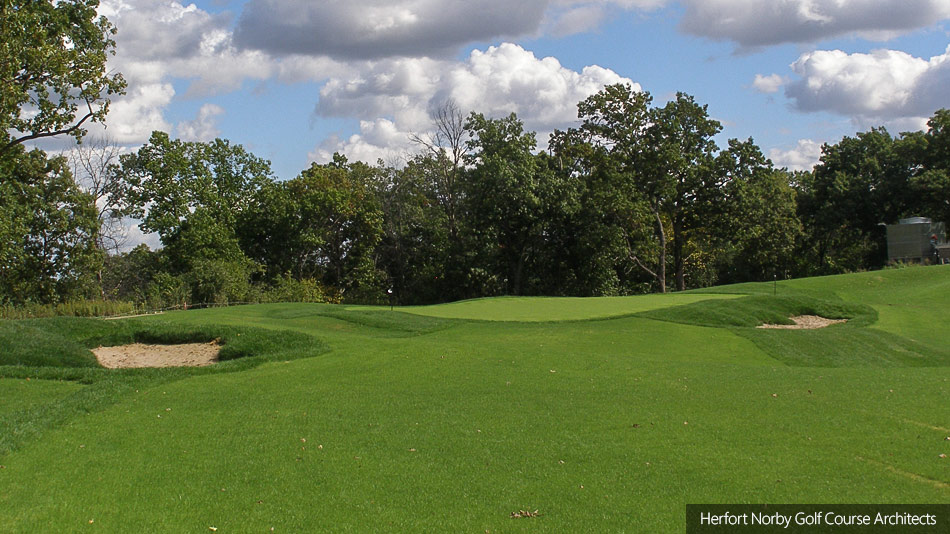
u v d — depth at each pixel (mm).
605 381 12617
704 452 8375
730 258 66625
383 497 7262
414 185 55938
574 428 9531
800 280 34562
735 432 9164
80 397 11648
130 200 45531
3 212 32562
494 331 20766
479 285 48469
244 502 7188
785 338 20203
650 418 9961
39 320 17906
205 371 14141
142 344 17609
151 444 9148
